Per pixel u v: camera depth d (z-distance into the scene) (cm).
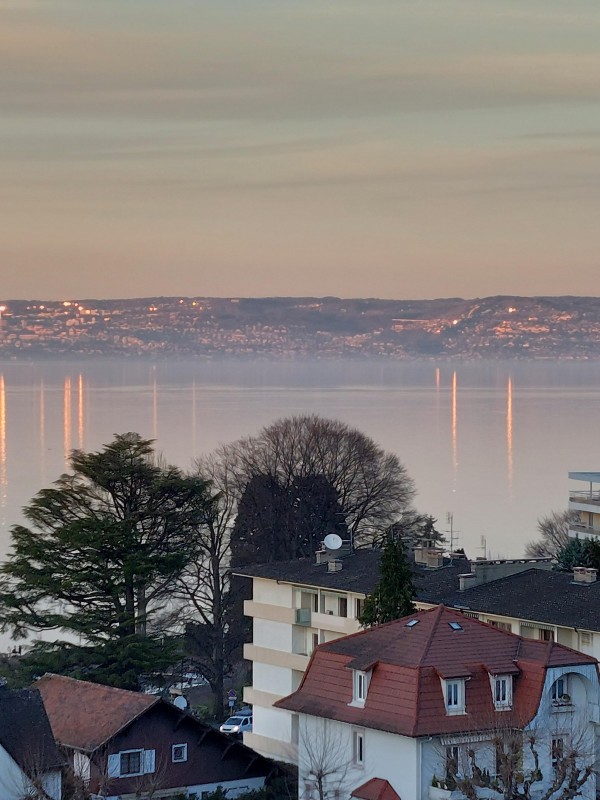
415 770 16750
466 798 16475
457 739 16900
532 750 16575
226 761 19775
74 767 18925
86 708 19638
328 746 17838
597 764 18325
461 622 18262
